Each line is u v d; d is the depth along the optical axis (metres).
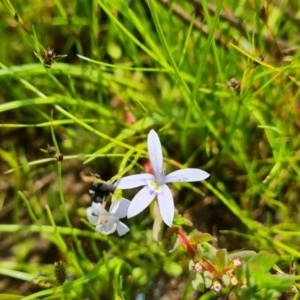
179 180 0.14
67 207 0.18
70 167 0.19
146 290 0.17
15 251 0.18
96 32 0.18
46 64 0.16
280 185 0.17
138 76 0.19
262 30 0.17
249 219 0.17
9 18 0.19
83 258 0.17
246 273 0.15
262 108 0.17
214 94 0.17
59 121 0.16
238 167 0.18
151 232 0.17
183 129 0.17
